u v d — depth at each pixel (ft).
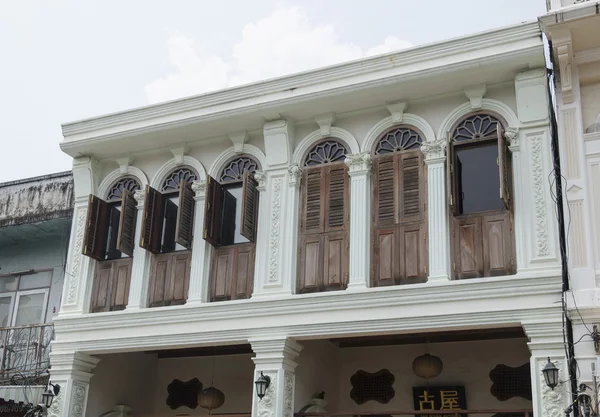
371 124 38.06
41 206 49.67
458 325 32.55
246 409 43.78
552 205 32.71
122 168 43.47
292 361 36.29
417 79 35.88
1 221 50.34
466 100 36.29
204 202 40.37
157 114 41.39
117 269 41.75
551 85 34.19
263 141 40.45
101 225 42.75
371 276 35.55
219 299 38.50
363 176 37.11
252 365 44.65
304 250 37.40
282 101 38.42
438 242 34.32
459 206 34.81
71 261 42.80
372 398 41.09
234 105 39.50
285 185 38.65
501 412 32.58
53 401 39.93
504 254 33.27
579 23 32.35
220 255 39.34
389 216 36.17
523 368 38.60
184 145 42.11
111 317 39.99
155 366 47.14
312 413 35.53
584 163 32.58
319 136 38.99
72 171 46.06
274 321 36.14
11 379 44.42
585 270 30.96
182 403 45.65
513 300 31.96
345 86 37.11
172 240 41.29
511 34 34.37
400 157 36.83
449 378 39.99
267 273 37.37
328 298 35.29
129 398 44.21
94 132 42.91
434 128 36.47
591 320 30.14
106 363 42.68
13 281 52.29
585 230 31.55
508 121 34.96
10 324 51.01
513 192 33.86
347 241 36.60
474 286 32.68
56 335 41.32
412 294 33.76
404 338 40.75
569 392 29.66
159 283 40.34
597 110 33.55
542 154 33.65
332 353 41.75
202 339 37.45
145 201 40.78
